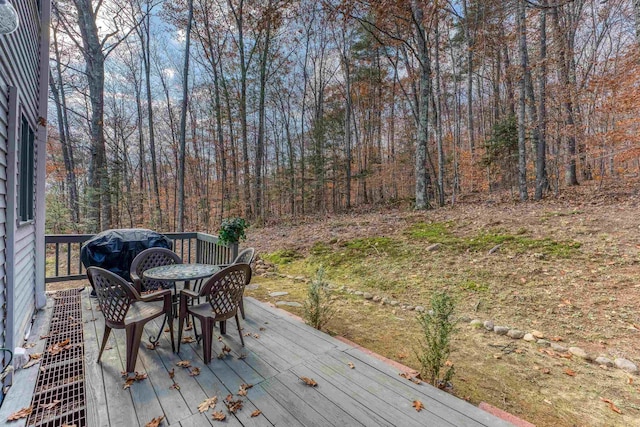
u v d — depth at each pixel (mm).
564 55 8875
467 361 2717
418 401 1993
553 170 9805
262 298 4570
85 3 8430
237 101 14602
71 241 4551
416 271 5211
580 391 2268
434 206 10469
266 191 16281
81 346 2730
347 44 15852
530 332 3213
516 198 9453
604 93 7930
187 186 20375
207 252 5844
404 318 3742
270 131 20203
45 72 3814
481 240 5777
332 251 6777
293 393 2086
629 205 6406
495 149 10922
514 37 10086
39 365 2412
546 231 5598
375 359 2568
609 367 2559
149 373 2324
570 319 3357
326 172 16172
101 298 2422
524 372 2529
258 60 15047
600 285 3836
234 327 3240
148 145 19859
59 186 13992
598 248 4633
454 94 15836
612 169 11312
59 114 13156
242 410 1904
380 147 18672
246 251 3514
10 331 2328
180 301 2732
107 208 9836
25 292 3045
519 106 8859
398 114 18922
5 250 2322
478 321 3498
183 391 2104
